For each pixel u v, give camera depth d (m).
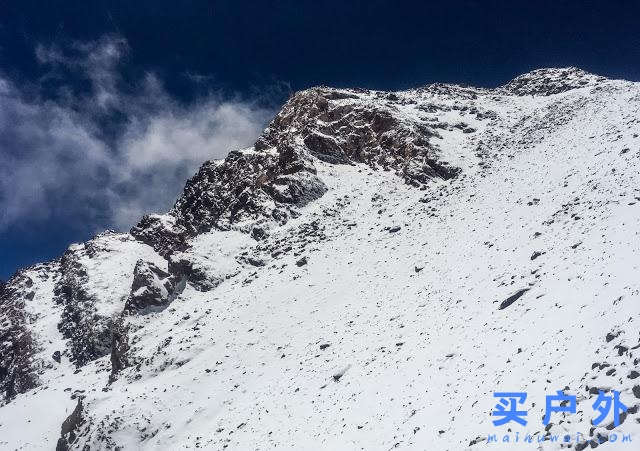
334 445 29.97
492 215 56.44
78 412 53.19
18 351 96.88
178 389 50.12
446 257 51.50
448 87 136.62
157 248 104.50
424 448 23.61
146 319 72.00
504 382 25.00
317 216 79.44
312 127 100.25
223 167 107.19
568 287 31.48
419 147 87.00
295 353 47.38
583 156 60.19
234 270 75.00
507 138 87.06
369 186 85.00
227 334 57.00
